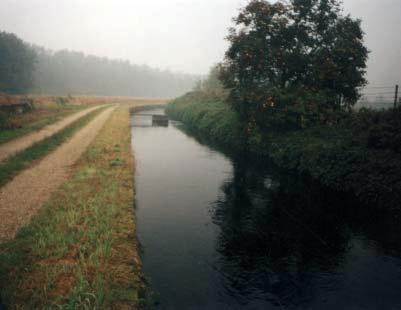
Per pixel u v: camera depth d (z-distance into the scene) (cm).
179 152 2158
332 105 1850
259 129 2028
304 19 1997
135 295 532
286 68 1969
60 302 493
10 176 1149
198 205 1157
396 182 1065
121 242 708
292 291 681
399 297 666
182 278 710
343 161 1326
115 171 1277
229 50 2036
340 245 888
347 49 1850
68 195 962
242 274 738
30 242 666
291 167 1647
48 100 5109
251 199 1237
